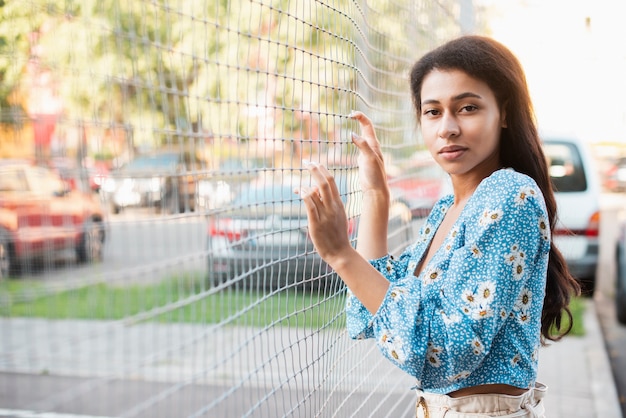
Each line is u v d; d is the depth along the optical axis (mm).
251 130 1575
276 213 1657
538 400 1604
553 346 5957
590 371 5250
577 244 7324
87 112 1019
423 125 1600
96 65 1061
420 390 1596
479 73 1525
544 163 1646
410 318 1381
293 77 1594
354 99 2043
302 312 1691
